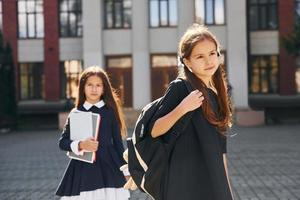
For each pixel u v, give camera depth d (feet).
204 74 11.55
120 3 121.60
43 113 128.67
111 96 19.71
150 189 11.66
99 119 19.10
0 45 111.45
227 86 12.26
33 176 45.62
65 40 129.70
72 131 19.07
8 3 130.00
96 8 119.44
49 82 129.70
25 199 34.94
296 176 41.70
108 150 19.17
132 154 11.87
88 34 119.65
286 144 67.67
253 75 127.54
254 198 32.99
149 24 120.98
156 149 11.48
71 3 129.59
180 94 11.44
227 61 117.60
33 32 131.34
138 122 11.69
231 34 116.78
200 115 11.39
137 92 119.14
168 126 11.16
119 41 121.08
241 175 42.60
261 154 57.16
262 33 127.03
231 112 12.07
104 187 18.81
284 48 111.75
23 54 131.34
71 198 18.79
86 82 19.54
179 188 11.38
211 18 119.03
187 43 11.56
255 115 106.52
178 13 119.14
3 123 109.09
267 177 41.42
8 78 111.04
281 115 125.90
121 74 121.49
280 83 125.90
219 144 11.51
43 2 129.18
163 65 121.08
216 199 11.18
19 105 129.08
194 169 11.44
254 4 127.24
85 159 18.78
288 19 124.88
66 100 123.44
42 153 64.54
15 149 70.79
